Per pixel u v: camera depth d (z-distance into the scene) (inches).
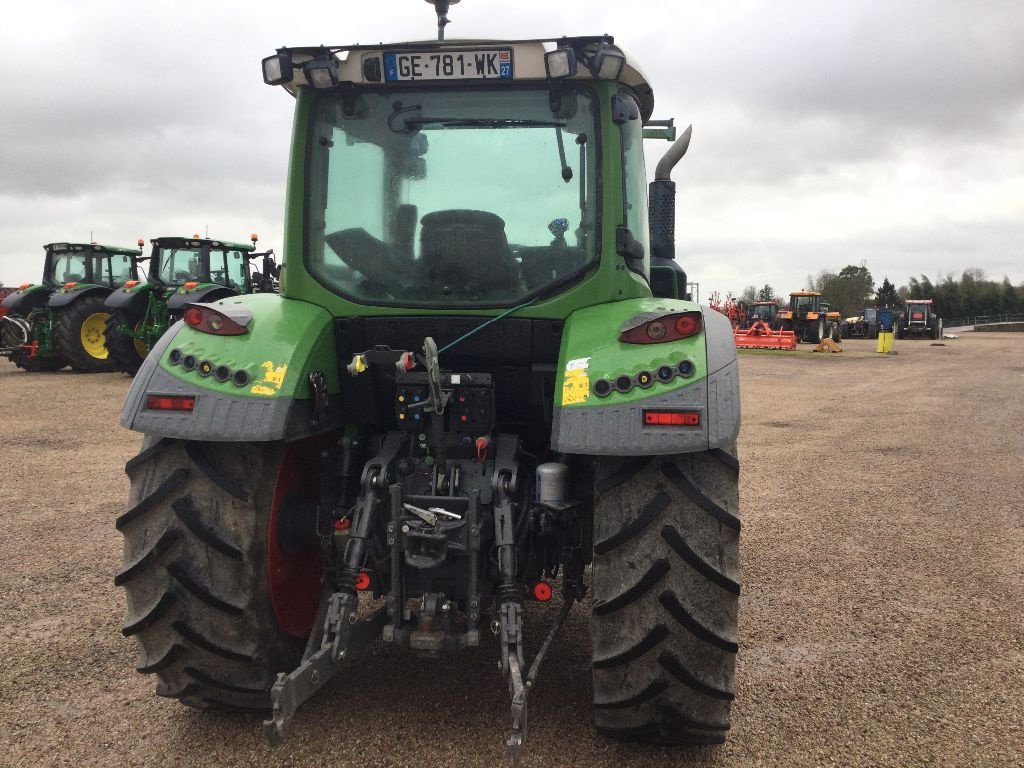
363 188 113.6
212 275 584.1
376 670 126.0
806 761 102.2
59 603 153.8
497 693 118.4
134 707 114.6
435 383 101.3
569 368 97.3
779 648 136.5
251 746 104.0
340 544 107.4
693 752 103.7
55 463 283.3
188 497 98.2
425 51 108.9
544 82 110.4
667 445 90.0
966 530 209.5
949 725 111.3
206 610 98.0
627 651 92.4
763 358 962.7
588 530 109.7
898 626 145.9
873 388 591.5
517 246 112.0
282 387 98.4
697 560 90.7
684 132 139.8
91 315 582.9
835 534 206.2
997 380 642.8
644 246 124.7
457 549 99.6
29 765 100.2
